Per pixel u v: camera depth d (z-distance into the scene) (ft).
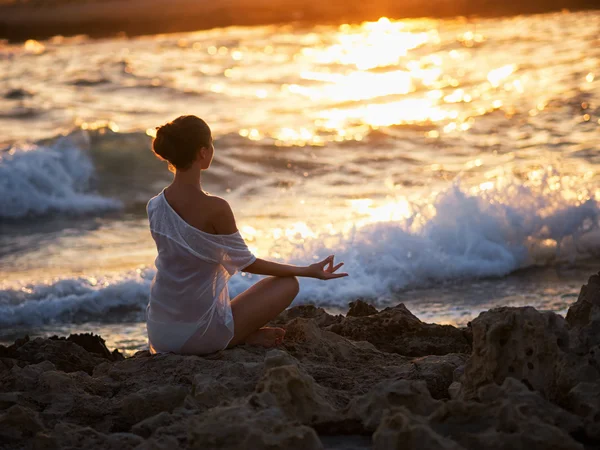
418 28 97.60
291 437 8.36
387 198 35.29
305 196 36.99
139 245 31.48
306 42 91.25
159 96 62.64
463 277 25.36
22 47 97.50
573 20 92.17
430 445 7.98
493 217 26.94
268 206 35.40
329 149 45.62
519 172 36.91
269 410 9.03
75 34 109.09
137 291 24.54
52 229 35.27
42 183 41.42
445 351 14.37
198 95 62.85
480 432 8.64
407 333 14.98
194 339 12.55
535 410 8.80
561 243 26.78
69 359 14.55
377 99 58.80
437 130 48.24
